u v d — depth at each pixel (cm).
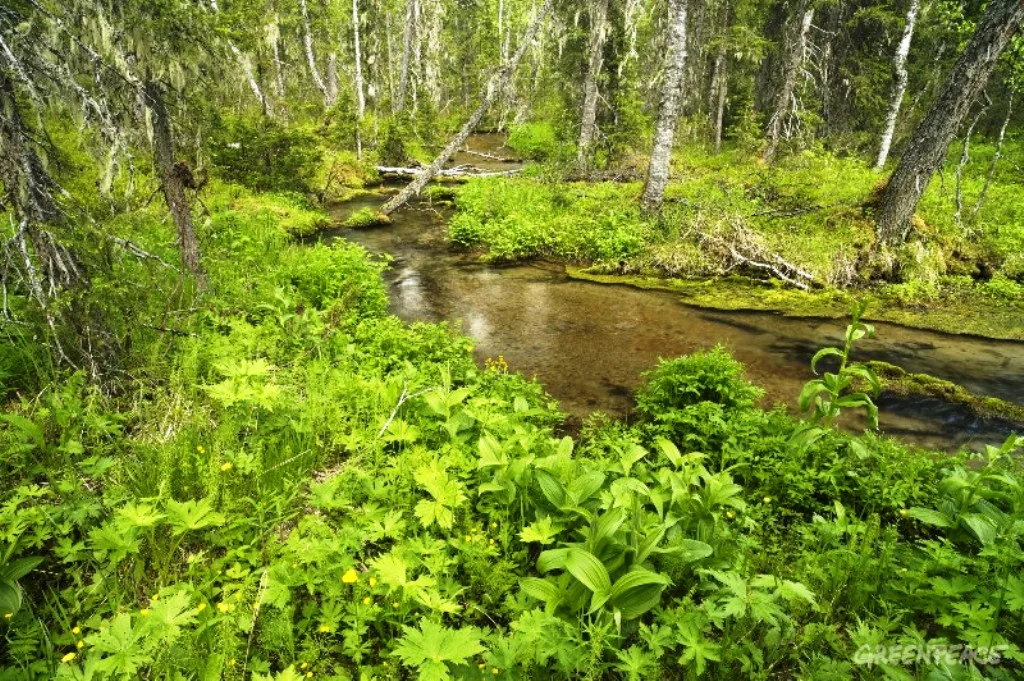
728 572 296
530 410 520
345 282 927
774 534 406
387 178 2445
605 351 866
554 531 338
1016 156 1956
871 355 874
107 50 557
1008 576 313
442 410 476
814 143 1903
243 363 458
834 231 1279
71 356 516
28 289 484
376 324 792
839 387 502
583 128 2136
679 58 1338
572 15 2217
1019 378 805
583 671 280
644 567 319
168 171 782
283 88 2614
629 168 2128
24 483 364
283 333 700
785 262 1188
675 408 626
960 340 934
